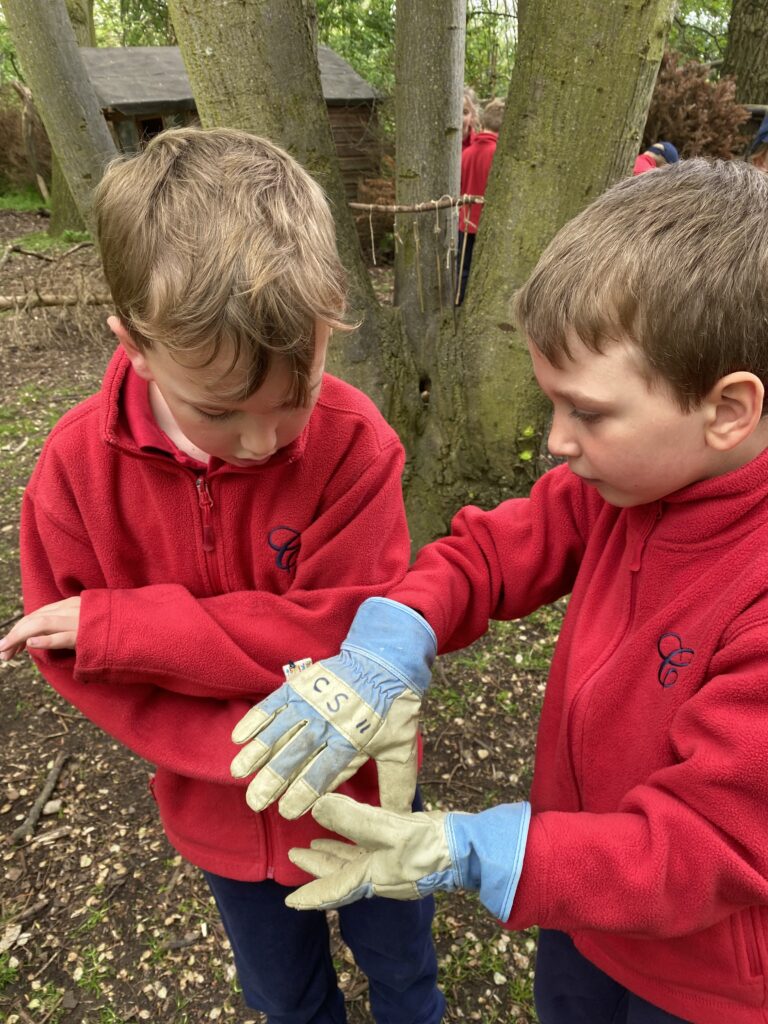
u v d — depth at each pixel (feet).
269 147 2.69
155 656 3.14
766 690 2.20
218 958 5.78
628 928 2.33
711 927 2.74
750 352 2.12
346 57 50.80
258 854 3.60
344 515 3.34
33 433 14.89
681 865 2.27
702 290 2.06
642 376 2.17
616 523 3.11
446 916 5.99
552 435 2.47
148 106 32.73
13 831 6.84
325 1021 4.44
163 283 2.27
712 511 2.50
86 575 3.40
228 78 7.06
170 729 3.40
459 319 9.53
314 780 2.45
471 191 15.48
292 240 2.39
